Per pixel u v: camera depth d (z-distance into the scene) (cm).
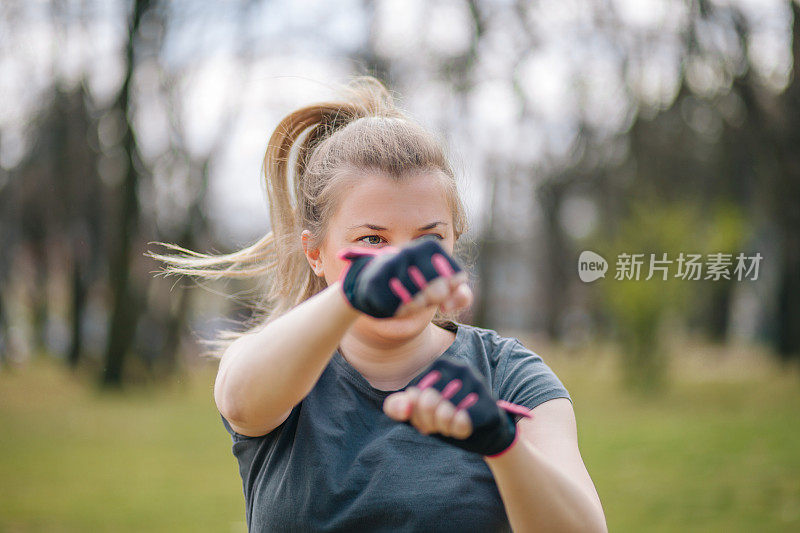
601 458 698
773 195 1285
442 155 134
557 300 2053
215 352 170
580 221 1709
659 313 1182
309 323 105
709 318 1884
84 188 1343
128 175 1338
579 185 1448
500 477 103
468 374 92
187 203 1370
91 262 1468
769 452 706
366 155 128
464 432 90
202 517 497
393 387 136
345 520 123
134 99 1340
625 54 1224
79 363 1474
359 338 136
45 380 1439
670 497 543
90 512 510
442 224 128
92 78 1303
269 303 180
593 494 118
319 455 128
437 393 91
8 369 1528
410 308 91
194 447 796
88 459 722
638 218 1220
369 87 166
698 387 1282
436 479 124
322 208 134
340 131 140
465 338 143
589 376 1479
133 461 711
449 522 121
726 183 1294
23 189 1343
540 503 104
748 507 513
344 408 131
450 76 1328
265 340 111
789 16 1097
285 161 161
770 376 1408
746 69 1162
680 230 1189
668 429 870
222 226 1387
